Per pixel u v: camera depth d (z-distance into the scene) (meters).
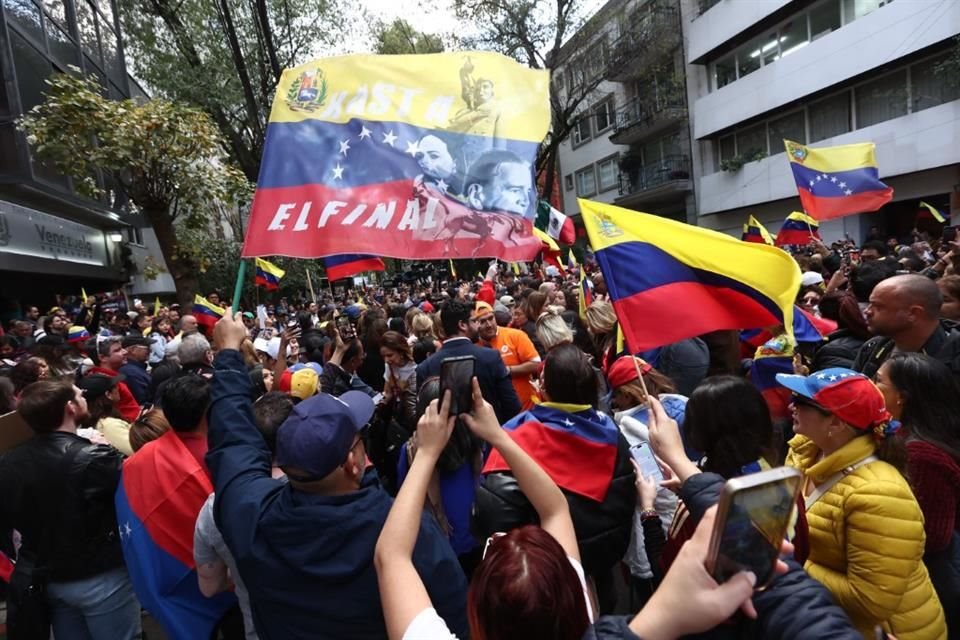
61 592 2.68
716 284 2.47
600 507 2.30
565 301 8.12
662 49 25.78
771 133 22.88
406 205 2.90
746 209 24.75
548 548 1.14
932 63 17.27
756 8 21.64
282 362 4.42
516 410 3.86
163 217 9.95
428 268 29.69
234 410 2.05
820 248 8.23
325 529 1.58
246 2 16.61
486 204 2.97
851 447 1.88
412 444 2.90
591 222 2.51
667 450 1.75
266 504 1.73
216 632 2.73
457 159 3.00
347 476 1.68
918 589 1.86
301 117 2.96
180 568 2.51
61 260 14.07
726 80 24.42
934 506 2.05
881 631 1.86
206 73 15.88
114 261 18.64
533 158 3.06
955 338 2.93
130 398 5.01
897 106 18.31
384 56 3.08
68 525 2.63
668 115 25.83
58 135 8.46
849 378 1.88
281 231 2.81
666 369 3.92
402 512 1.50
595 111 31.44
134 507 2.54
